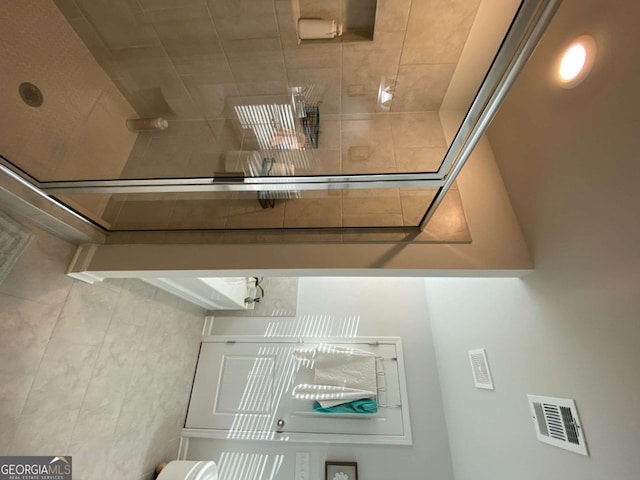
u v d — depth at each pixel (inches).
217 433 94.0
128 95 65.3
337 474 86.2
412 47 61.4
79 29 57.3
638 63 30.4
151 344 80.6
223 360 104.5
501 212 54.9
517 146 53.3
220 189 56.1
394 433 90.1
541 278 47.6
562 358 42.9
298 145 65.4
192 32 61.3
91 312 60.3
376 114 70.8
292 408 95.6
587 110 37.5
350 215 56.7
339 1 58.5
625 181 32.6
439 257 51.6
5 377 43.9
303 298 112.3
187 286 80.0
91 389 60.1
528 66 49.5
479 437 68.9
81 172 52.0
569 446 41.4
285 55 65.6
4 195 41.6
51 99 49.9
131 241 56.1
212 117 71.6
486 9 46.4
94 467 60.4
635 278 31.8
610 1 33.6
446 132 58.0
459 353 79.8
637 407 31.8
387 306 108.3
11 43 45.2
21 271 46.4
